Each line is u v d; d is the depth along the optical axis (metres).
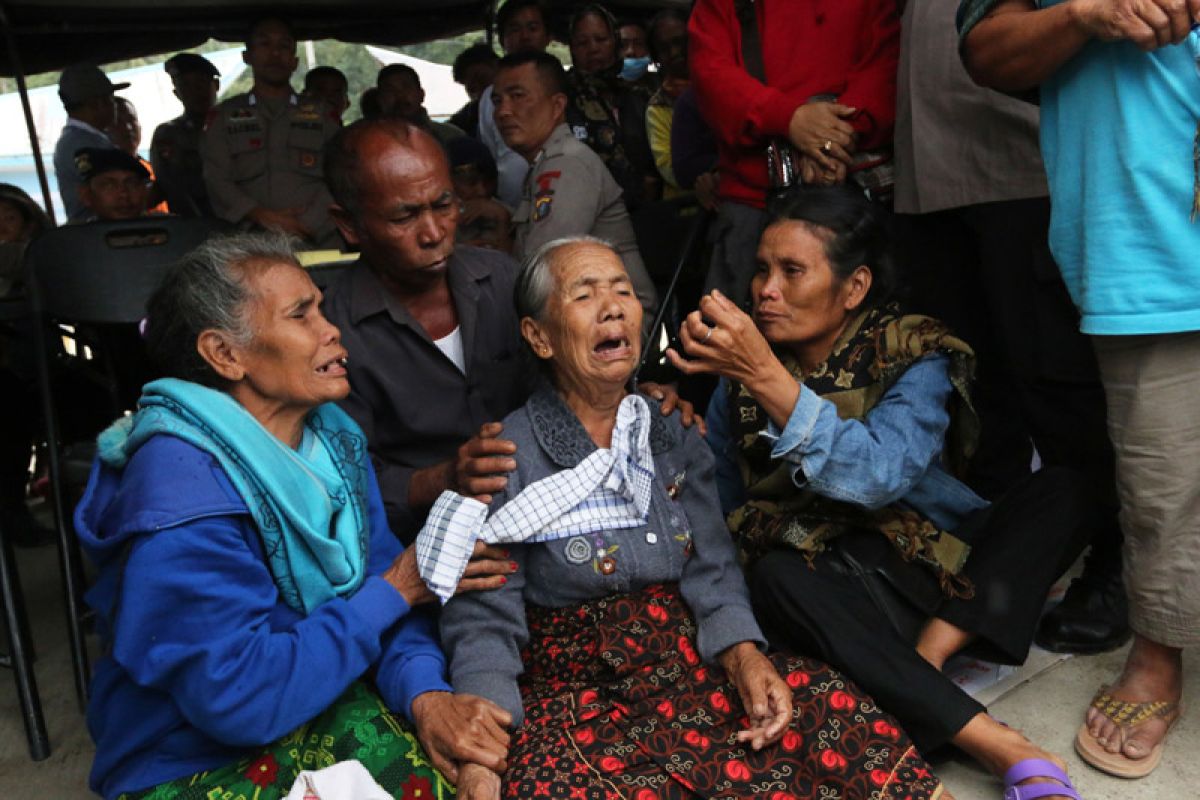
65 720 2.41
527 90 3.21
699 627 1.82
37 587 3.21
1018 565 1.96
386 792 1.58
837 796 1.61
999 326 2.38
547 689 1.79
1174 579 1.82
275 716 1.53
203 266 1.58
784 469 2.03
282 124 4.71
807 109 2.46
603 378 1.75
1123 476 1.83
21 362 3.11
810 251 1.94
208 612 1.47
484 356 2.16
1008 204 2.28
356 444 1.82
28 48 4.85
